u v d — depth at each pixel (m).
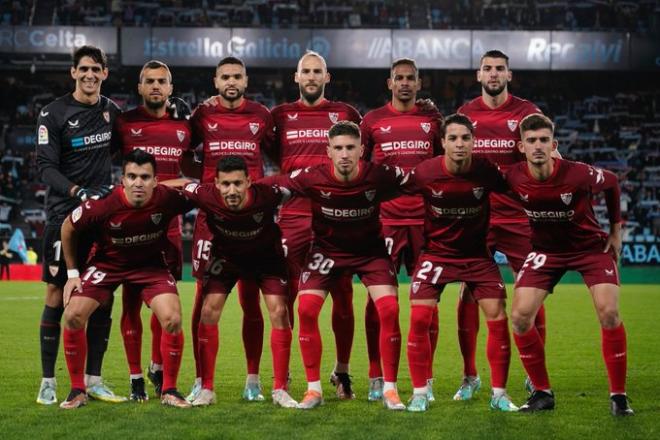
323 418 6.70
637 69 33.75
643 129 36.06
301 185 7.35
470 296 7.88
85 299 7.23
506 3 36.34
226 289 7.49
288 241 8.64
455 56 33.47
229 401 7.55
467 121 7.02
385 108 8.73
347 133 7.10
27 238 28.20
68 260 7.36
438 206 7.19
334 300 7.95
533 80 37.75
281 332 7.41
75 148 7.90
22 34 32.75
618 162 34.62
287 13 35.88
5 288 22.59
